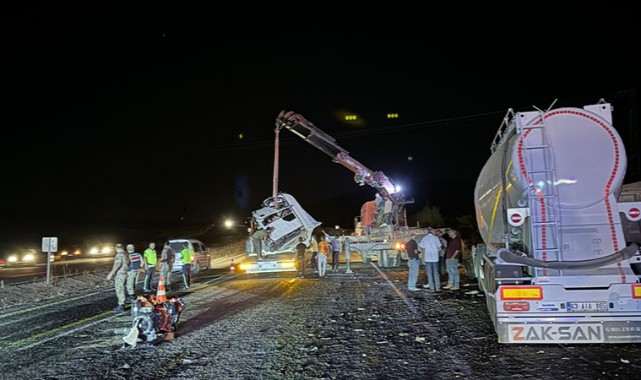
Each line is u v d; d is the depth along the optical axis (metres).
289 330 9.11
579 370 6.05
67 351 8.23
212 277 21.41
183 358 7.41
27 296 15.86
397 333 8.55
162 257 16.89
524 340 7.11
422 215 50.97
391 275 19.20
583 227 7.24
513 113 8.48
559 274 7.16
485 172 10.06
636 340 6.88
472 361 6.68
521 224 7.54
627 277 6.98
